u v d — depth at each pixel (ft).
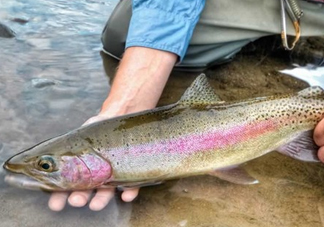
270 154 1.74
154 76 1.74
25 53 2.20
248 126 1.52
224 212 1.47
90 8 2.71
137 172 1.41
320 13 2.15
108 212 1.43
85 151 1.37
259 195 1.54
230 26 2.09
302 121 1.58
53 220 1.38
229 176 1.50
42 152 1.36
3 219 1.37
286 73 2.30
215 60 2.24
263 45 2.46
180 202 1.49
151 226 1.40
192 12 1.88
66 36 2.39
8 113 1.80
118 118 1.45
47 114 1.82
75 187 1.38
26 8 2.60
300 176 1.64
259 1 2.08
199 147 1.47
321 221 1.46
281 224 1.44
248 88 2.15
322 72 2.33
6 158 1.57
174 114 1.48
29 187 1.43
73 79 2.06
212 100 1.54
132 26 1.85
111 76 2.12
